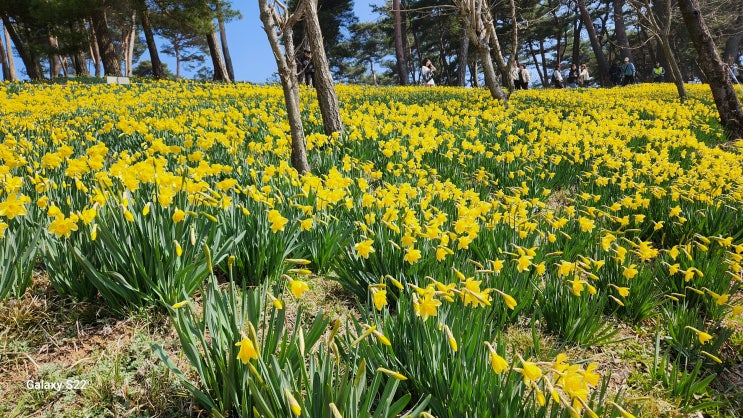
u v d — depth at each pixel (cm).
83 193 303
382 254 285
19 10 2369
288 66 462
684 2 909
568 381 146
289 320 269
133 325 244
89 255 251
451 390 183
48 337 234
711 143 888
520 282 278
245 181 391
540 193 512
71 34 2286
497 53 1223
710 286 305
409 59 5112
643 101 1358
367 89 1688
